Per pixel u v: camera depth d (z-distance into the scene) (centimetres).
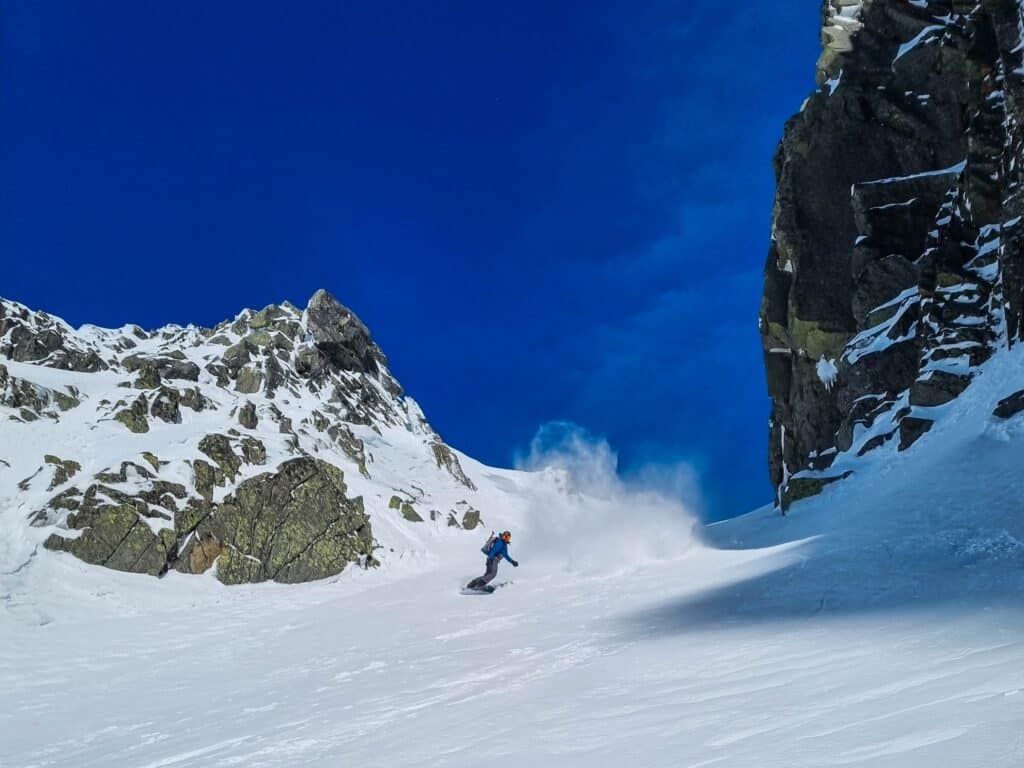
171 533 1981
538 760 381
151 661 1264
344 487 2369
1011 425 1249
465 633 1070
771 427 2519
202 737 721
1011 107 1634
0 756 777
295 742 610
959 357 1584
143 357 3036
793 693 418
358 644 1158
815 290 2116
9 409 2336
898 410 1689
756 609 797
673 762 324
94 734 825
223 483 2194
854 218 2125
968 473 1190
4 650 1379
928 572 799
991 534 884
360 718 659
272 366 3388
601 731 419
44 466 2088
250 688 952
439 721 568
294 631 1405
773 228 2447
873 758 270
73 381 2658
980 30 1888
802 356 2136
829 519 1399
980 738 265
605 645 764
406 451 3531
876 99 2223
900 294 1897
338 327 3922
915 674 407
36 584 1727
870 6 2405
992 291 1616
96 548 1883
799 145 2330
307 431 3031
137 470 2095
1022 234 1491
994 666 389
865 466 1620
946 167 2031
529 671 714
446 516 2847
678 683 521
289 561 2092
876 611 673
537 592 1370
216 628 1552
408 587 1872
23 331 2795
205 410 2747
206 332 3884
